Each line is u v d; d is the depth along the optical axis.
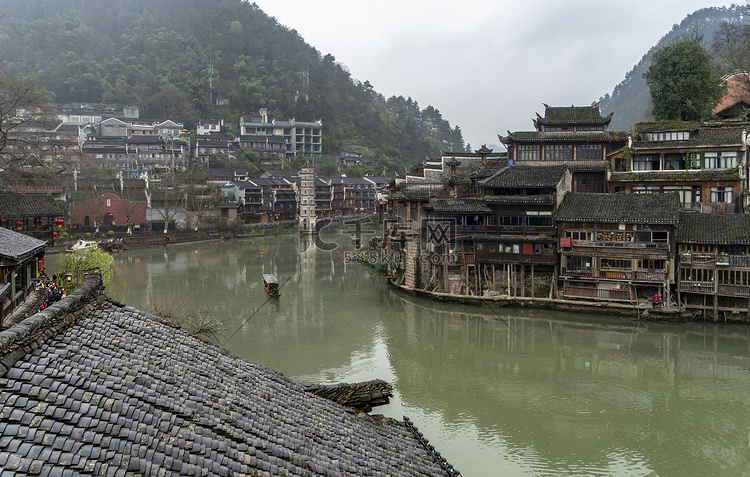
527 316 49.56
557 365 37.66
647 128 60.62
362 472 12.26
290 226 127.88
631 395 32.59
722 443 26.94
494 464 24.95
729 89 70.38
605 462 25.25
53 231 69.75
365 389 19.22
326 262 82.62
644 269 46.97
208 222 109.25
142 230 97.56
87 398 8.75
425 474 14.24
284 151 161.25
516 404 31.39
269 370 16.03
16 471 6.96
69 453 7.55
